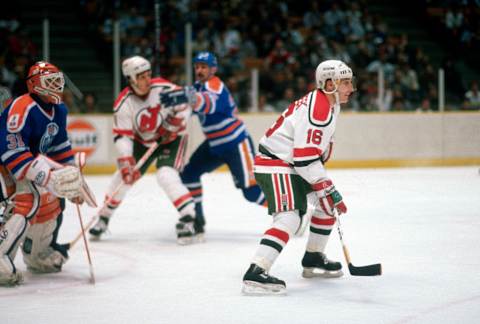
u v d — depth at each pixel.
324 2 21.42
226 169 16.39
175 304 5.14
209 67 8.03
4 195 5.90
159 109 7.91
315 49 19.27
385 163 16.69
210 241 7.90
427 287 5.56
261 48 19.70
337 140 16.41
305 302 5.15
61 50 18.62
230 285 5.74
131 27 18.84
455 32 21.44
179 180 7.81
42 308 5.08
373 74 18.12
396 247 7.25
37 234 6.09
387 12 22.77
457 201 10.80
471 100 17.62
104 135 15.51
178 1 19.86
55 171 5.63
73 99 16.06
